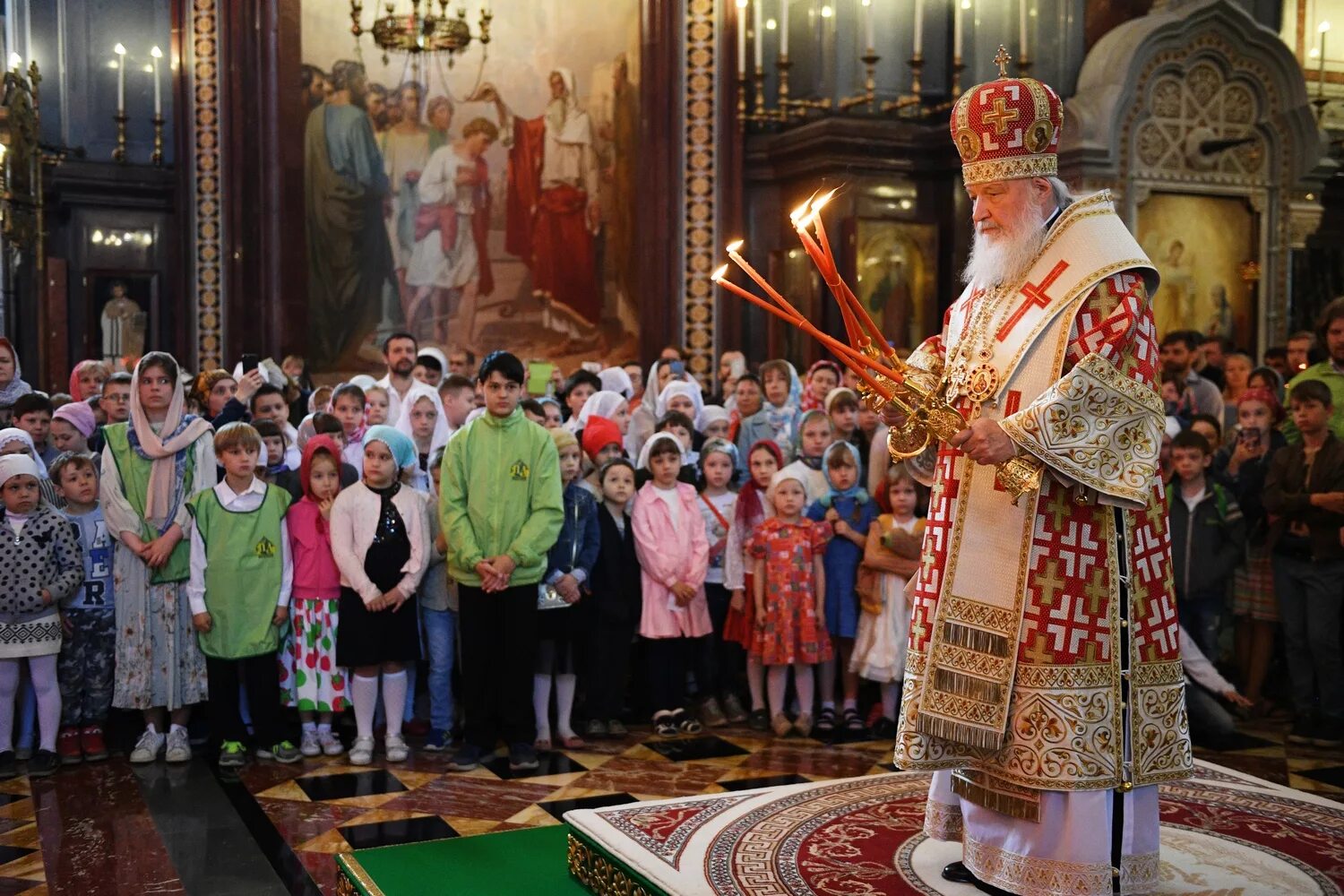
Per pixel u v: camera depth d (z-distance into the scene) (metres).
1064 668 2.89
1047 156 3.00
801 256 12.15
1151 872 3.01
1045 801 2.91
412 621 5.55
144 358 5.60
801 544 5.91
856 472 6.10
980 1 12.02
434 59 13.00
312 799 4.96
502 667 5.45
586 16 13.18
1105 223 2.96
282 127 12.22
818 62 12.11
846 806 3.81
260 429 6.23
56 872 4.19
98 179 12.09
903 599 5.89
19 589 5.22
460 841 4.17
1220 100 11.96
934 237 12.16
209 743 5.78
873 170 11.94
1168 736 3.00
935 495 3.13
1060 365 2.89
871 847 3.41
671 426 6.73
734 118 12.34
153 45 12.67
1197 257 12.02
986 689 2.93
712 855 3.34
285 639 5.65
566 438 5.89
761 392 8.19
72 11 12.37
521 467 5.41
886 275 12.02
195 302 12.27
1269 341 12.27
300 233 12.38
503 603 5.42
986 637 2.95
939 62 12.30
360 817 4.74
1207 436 6.87
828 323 11.91
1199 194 11.99
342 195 12.69
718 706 6.27
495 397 5.41
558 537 5.75
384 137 12.88
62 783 5.18
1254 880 3.15
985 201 3.04
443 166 13.08
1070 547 2.92
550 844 4.14
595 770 5.39
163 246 12.42
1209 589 6.08
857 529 6.02
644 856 3.33
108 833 4.57
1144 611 2.99
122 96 12.20
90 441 6.46
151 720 5.57
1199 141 11.86
